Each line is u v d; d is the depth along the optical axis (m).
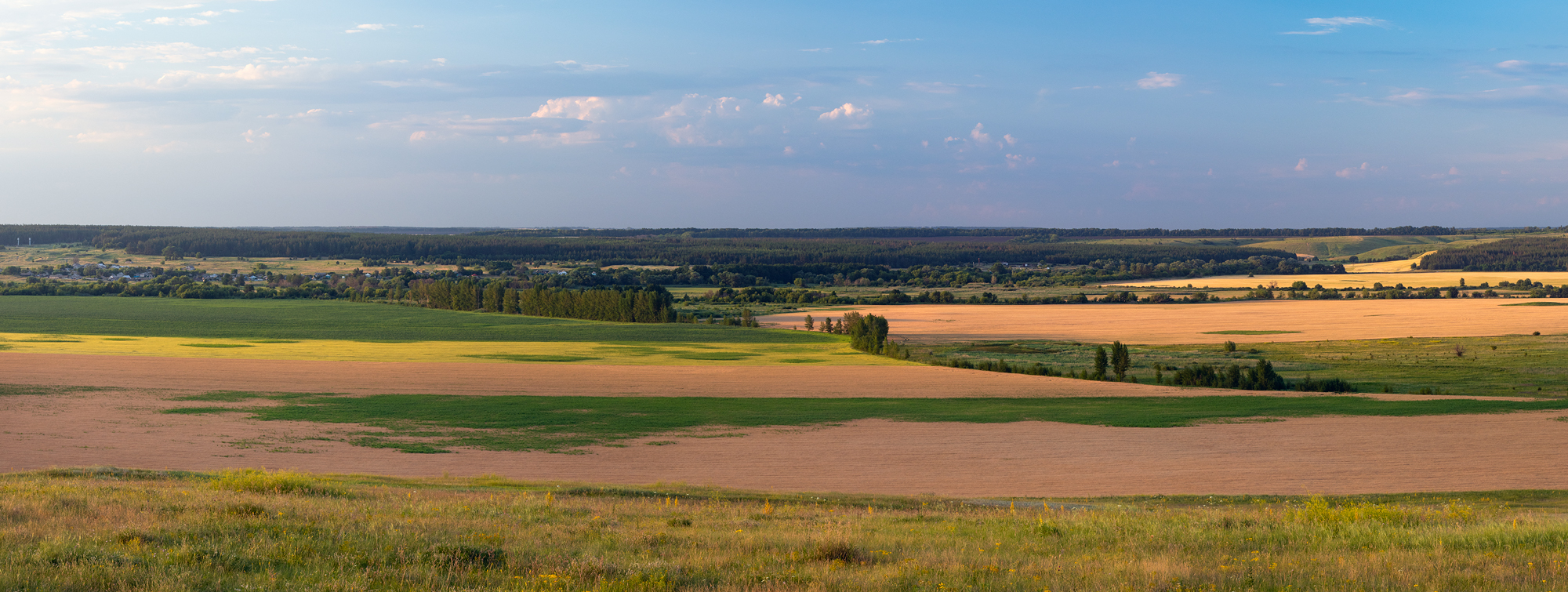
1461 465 39.16
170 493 18.77
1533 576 11.26
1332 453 42.66
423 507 17.86
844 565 12.52
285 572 10.88
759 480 35.84
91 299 164.62
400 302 173.12
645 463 40.44
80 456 39.06
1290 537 15.65
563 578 10.75
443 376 77.31
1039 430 50.94
